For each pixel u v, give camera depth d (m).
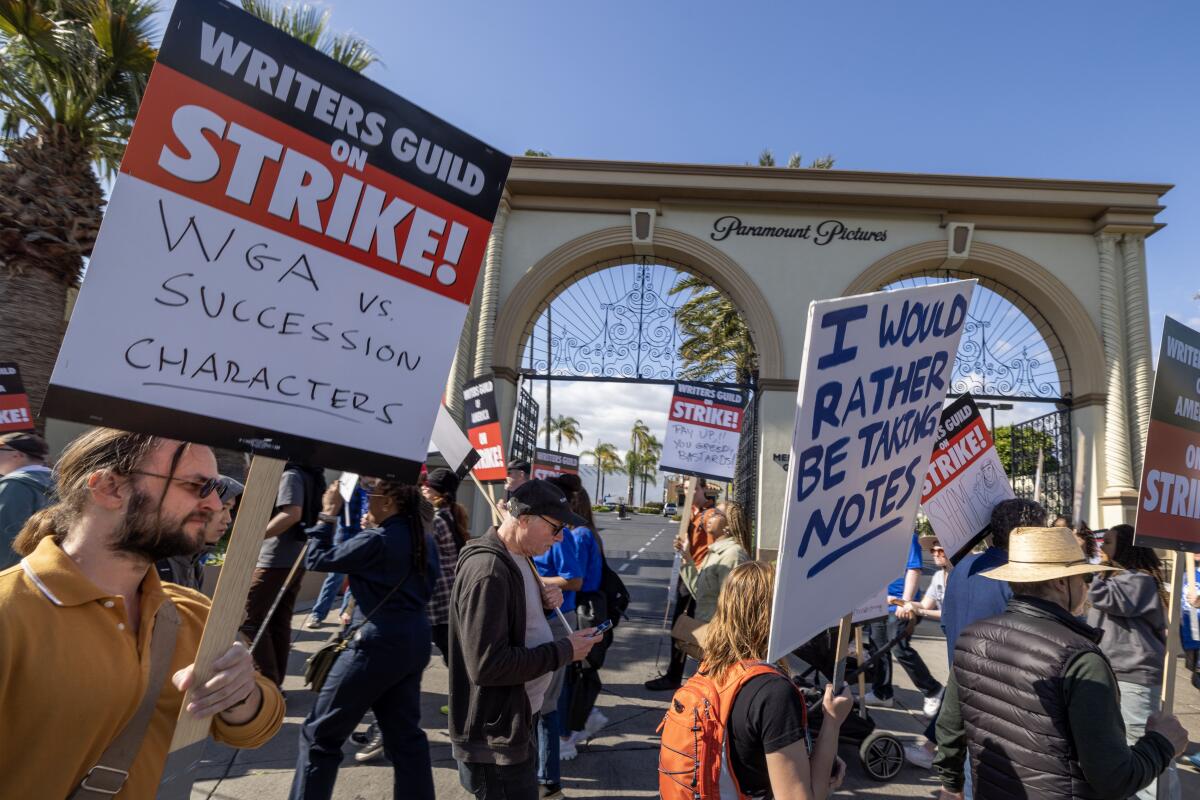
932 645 7.79
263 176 1.42
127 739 1.25
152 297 1.28
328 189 1.49
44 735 1.14
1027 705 1.93
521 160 11.39
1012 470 11.74
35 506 3.07
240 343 1.37
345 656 2.78
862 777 4.11
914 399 2.20
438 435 4.65
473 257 1.69
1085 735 1.82
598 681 4.11
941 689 4.98
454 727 2.44
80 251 8.73
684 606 6.31
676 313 11.66
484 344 11.01
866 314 1.97
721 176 11.30
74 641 1.19
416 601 2.94
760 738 1.74
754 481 11.28
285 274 1.44
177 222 1.32
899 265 11.15
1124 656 3.09
